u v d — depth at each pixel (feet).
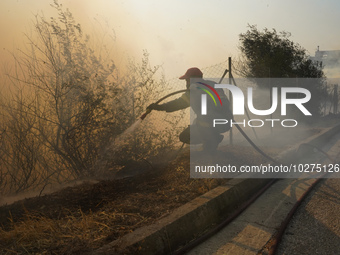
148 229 9.32
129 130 16.74
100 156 16.67
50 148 16.31
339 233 10.71
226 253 9.44
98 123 16.12
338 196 14.48
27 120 15.62
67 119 16.21
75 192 13.64
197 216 10.86
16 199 13.82
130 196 13.10
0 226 10.17
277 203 13.61
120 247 8.23
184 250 9.43
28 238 8.92
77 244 8.64
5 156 15.25
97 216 10.74
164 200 12.54
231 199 13.09
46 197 12.91
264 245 9.93
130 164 17.67
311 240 10.29
